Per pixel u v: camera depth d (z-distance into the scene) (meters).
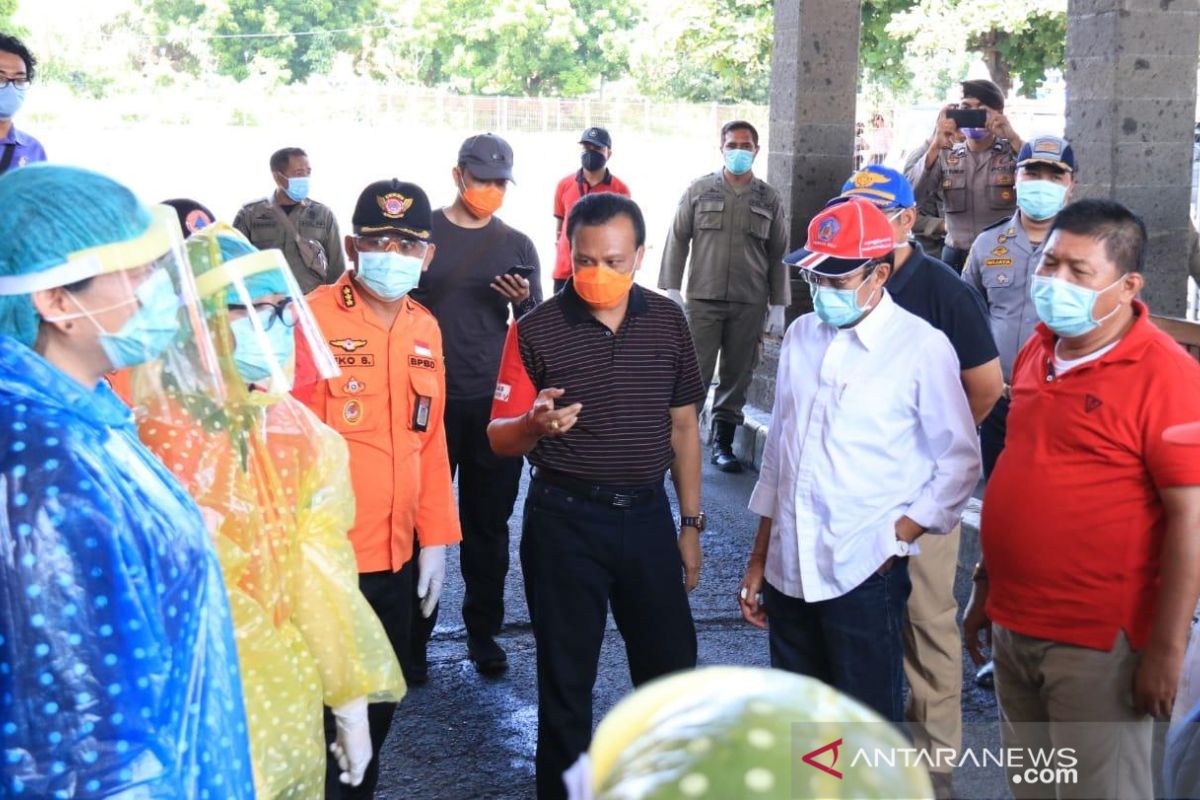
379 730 3.45
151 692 1.74
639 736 0.74
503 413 3.46
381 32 54.31
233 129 42.41
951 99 7.17
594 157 9.03
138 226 1.81
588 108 42.78
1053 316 2.77
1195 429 2.58
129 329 1.81
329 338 3.42
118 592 1.71
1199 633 2.63
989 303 5.36
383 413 3.45
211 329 2.37
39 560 1.66
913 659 3.83
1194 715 1.55
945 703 3.79
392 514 3.47
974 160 6.77
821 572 3.20
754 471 8.12
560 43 50.88
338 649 2.54
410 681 4.89
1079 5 6.32
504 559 4.99
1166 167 6.27
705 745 0.71
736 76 27.92
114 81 51.31
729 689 0.75
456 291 4.91
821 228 3.15
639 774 0.71
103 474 1.74
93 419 1.78
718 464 8.13
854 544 3.17
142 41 54.19
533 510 3.47
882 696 3.21
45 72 50.16
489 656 5.00
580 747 3.46
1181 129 6.25
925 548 3.76
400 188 3.44
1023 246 5.25
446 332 4.89
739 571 6.24
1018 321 5.24
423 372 3.54
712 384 9.31
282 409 2.55
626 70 52.47
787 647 3.37
